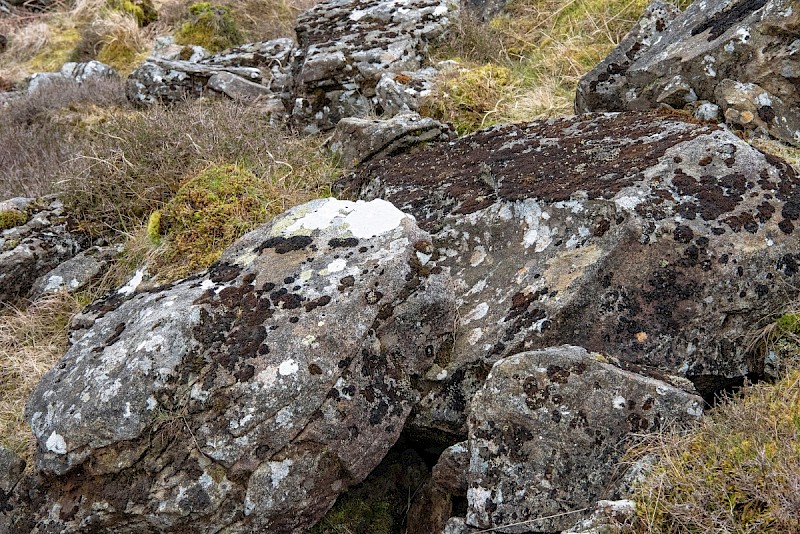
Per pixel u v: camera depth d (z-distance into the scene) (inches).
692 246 103.5
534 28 236.7
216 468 93.7
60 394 100.3
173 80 272.7
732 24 155.7
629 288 102.8
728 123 148.0
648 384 89.0
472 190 138.6
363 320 100.3
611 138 139.6
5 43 417.1
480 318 110.6
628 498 83.0
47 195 193.6
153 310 106.7
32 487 98.3
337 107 218.7
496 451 90.8
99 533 94.4
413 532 105.8
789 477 74.0
